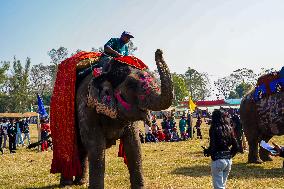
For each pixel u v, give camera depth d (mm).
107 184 9672
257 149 12797
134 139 7516
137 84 6293
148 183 9531
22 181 10766
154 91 6016
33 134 38656
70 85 8070
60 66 8773
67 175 8328
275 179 9742
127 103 6391
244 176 10266
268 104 11914
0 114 48750
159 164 13258
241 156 14695
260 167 11883
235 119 15492
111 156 16797
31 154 19156
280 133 11781
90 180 7137
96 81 6953
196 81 127750
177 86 90625
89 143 7230
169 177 10406
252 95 12562
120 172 11766
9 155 19062
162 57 5547
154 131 25906
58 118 8570
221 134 6609
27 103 96000
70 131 8055
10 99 95375
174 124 26297
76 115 8047
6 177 11625
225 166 6629
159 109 5789
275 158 13562
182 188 8812
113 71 6734
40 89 102250
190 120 27516
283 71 11531
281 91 11609
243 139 16797
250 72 125250
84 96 7590
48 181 10625
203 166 12523
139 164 7535
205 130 35125
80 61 8188
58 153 8703
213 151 6652
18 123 25047
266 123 12078
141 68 6570
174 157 15453
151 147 21094
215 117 6754
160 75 5516
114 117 6570
